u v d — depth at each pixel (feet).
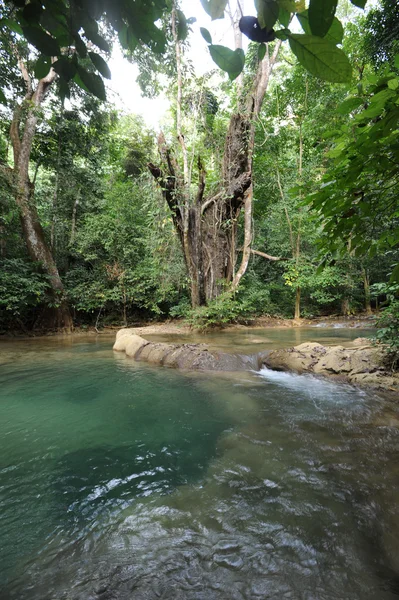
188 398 13.44
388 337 14.98
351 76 2.14
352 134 4.53
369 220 5.25
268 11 2.22
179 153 37.47
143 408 12.30
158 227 36.94
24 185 34.32
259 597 4.41
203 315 32.04
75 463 8.23
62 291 36.91
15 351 24.98
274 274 52.06
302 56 2.22
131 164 49.57
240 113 34.63
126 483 7.29
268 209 45.70
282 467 7.77
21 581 4.72
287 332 31.91
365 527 5.68
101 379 16.52
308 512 6.09
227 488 6.96
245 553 5.16
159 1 2.54
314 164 38.91
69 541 5.52
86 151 41.50
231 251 35.83
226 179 34.24
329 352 18.08
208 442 9.33
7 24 2.61
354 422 10.52
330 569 4.85
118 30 2.72
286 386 15.10
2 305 32.94
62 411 12.07
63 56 2.68
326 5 2.00
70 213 43.29
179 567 4.92
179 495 6.77
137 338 24.18
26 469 7.97
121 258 40.73
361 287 53.42
